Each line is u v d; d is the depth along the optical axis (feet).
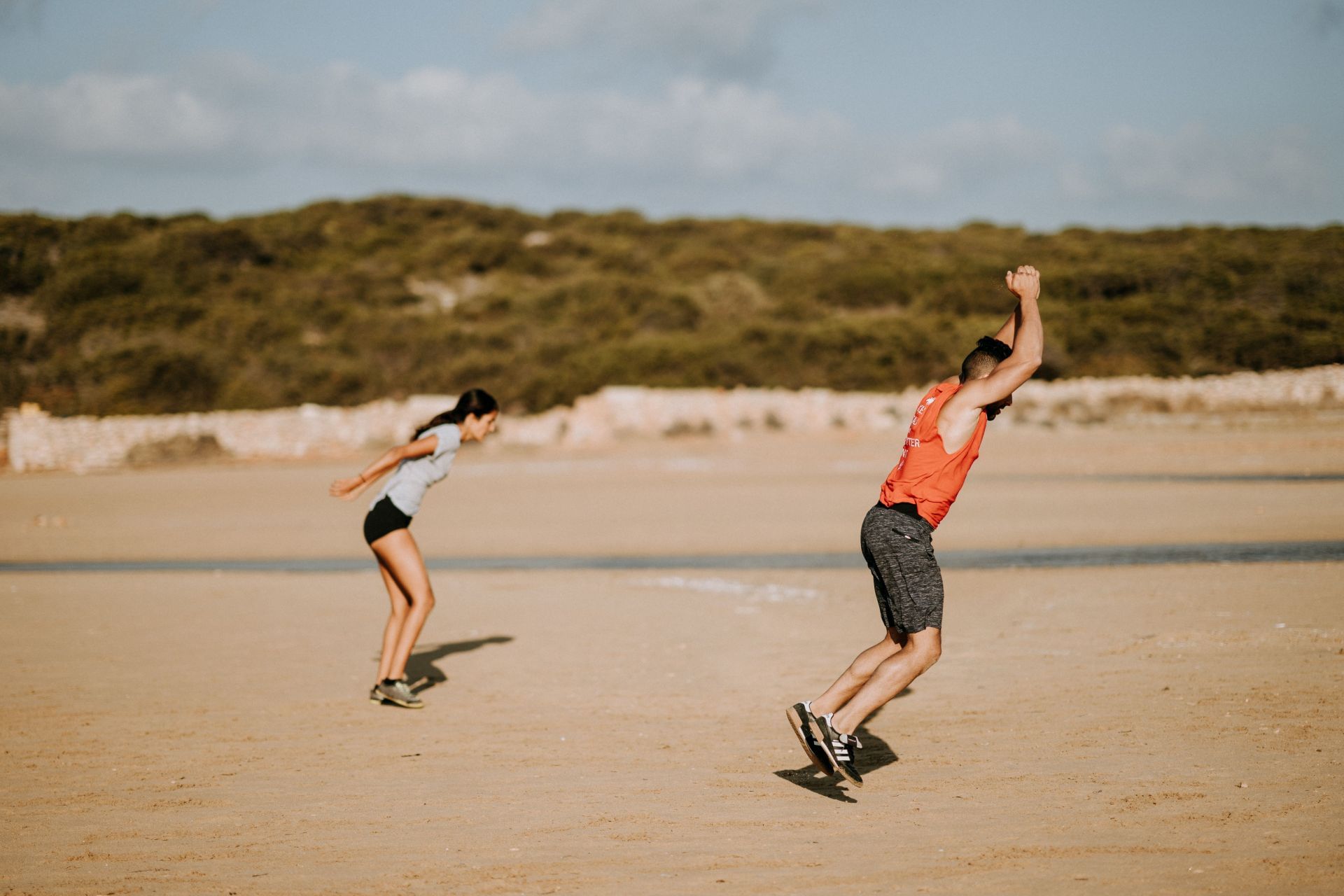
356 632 41.78
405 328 242.37
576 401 172.55
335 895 16.39
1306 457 113.50
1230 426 151.02
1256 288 227.40
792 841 18.29
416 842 18.79
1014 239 321.11
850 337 204.23
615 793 21.49
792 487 100.22
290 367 211.82
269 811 20.81
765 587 50.24
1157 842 17.43
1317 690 27.09
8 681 33.81
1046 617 39.70
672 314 239.91
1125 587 45.16
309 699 31.01
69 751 25.66
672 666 34.17
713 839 18.54
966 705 27.68
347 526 83.20
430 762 24.29
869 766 22.88
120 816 20.68
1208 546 57.77
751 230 348.38
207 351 213.25
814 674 32.42
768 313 247.29
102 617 46.26
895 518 21.01
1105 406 167.63
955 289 245.24
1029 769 21.99
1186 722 24.86
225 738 26.71
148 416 177.68
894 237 336.90
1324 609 37.55
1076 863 16.65
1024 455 126.11
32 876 17.49
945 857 17.17
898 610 20.90
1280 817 18.35
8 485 130.00
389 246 323.16
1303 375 171.53
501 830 19.31
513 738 26.27
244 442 159.53
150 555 70.13
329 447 162.61
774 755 24.16
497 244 309.01
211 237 282.56
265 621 44.70
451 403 167.63
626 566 59.72
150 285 257.34
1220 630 34.86
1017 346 20.89
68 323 232.32
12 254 261.85
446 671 34.60
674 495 96.43
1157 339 201.98
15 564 67.21
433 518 86.07
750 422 163.32
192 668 35.55
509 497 99.35
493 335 233.35
